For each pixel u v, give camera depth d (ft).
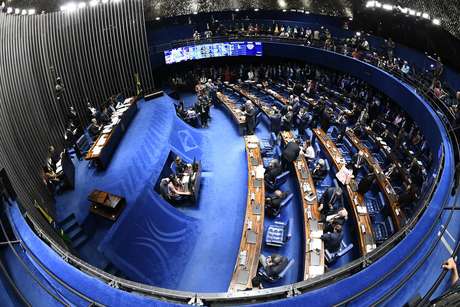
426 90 44.45
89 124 53.98
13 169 32.99
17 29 44.47
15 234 20.92
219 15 71.72
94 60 55.36
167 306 15.17
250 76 69.72
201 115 55.62
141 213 34.60
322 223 32.22
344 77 62.39
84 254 32.65
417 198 32.68
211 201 40.86
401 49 54.03
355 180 40.29
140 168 39.11
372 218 36.09
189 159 46.52
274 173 39.58
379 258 17.92
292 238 35.42
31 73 44.39
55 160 40.78
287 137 47.80
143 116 51.13
